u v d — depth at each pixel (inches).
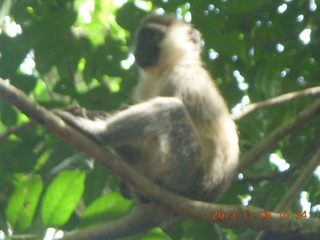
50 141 330.3
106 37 375.2
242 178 332.8
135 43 344.5
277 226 238.7
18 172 324.2
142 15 353.7
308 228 239.8
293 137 350.9
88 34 392.2
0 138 236.1
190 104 299.4
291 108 347.3
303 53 351.6
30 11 348.5
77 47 351.3
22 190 242.8
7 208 239.9
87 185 299.9
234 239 358.0
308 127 350.0
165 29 339.9
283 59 343.9
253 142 351.9
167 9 343.6
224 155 295.6
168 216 267.3
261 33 358.9
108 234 251.8
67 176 242.8
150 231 248.1
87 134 248.7
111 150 286.4
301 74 352.5
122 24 352.2
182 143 279.0
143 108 268.8
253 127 350.9
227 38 338.6
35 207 241.4
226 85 363.9
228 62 365.1
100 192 300.4
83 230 246.4
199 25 340.2
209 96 304.7
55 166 323.3
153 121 269.4
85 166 301.1
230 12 319.9
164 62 331.6
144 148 280.8
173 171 280.8
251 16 355.9
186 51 335.0
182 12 395.5
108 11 418.0
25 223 238.5
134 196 286.0
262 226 239.0
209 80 315.9
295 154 349.1
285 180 330.3
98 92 342.6
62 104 337.1
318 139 340.8
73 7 342.6
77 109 250.8
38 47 335.3
